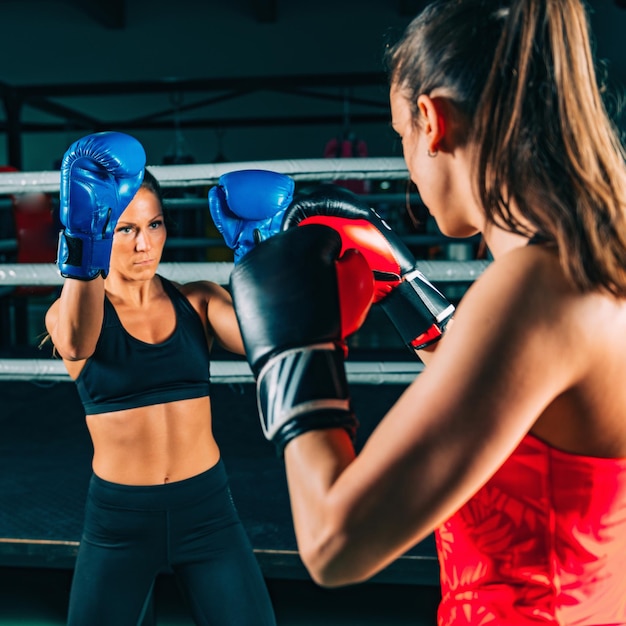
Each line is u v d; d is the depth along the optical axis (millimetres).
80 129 7758
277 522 2016
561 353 587
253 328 649
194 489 1499
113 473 1500
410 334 1144
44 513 2104
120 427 1497
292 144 9836
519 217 650
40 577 1959
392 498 553
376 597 1867
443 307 1144
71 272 1378
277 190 1531
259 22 8422
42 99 6703
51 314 1514
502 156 631
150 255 1492
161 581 1952
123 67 8633
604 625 698
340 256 732
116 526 1480
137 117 9797
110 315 1503
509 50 627
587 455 647
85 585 1487
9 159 5766
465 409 562
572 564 671
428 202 723
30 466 2584
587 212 609
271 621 1498
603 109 659
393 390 3557
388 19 8258
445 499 556
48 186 2279
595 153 631
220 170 2211
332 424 611
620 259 611
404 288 1140
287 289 651
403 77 702
